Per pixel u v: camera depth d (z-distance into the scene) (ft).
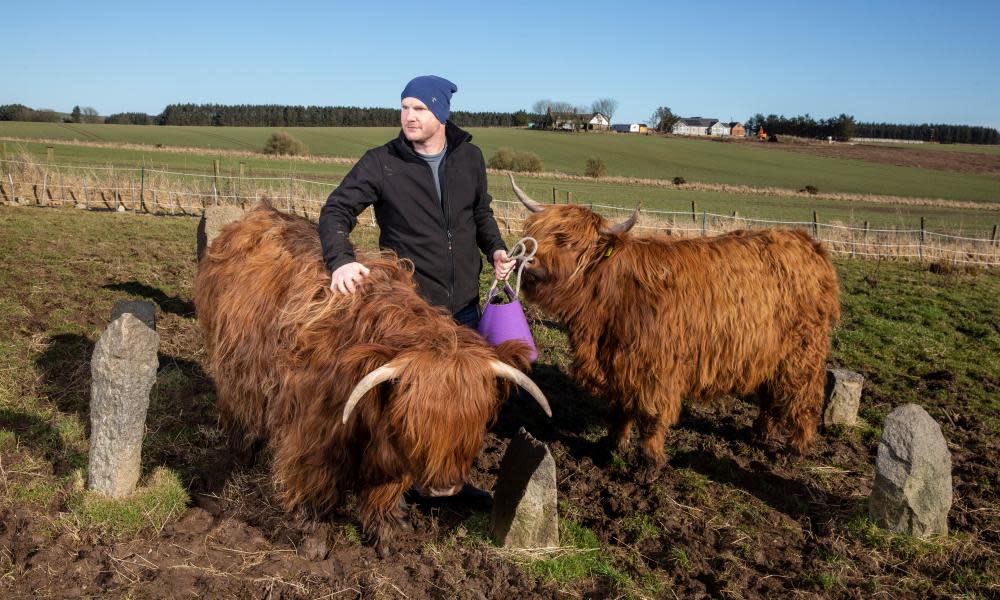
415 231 11.31
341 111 333.42
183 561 10.44
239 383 10.94
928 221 100.94
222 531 11.26
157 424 15.10
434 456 7.93
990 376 22.66
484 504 12.71
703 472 15.19
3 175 58.59
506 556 11.20
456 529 11.98
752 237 15.21
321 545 10.87
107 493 11.55
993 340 27.48
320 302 9.70
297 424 9.68
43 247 34.86
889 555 12.07
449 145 11.50
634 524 12.80
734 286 14.07
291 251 10.96
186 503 12.13
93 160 115.34
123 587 9.75
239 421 12.51
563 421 17.52
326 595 10.00
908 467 12.31
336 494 10.14
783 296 14.71
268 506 12.02
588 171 164.55
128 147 160.04
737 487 14.58
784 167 215.51
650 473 14.40
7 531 10.91
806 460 16.05
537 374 20.83
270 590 10.01
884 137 396.37
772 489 14.60
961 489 14.79
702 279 13.83
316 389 9.32
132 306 13.12
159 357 19.60
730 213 99.09
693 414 18.44
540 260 13.93
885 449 12.68
